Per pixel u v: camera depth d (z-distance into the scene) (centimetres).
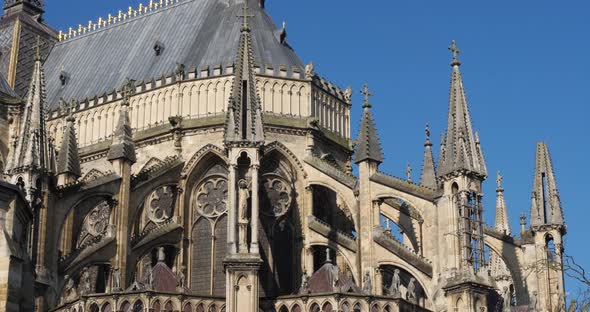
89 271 7319
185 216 7825
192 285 7712
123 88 8369
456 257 6769
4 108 8519
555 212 7781
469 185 6919
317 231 7775
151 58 8919
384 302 6750
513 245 7856
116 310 6544
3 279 4778
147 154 8119
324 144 8300
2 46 10050
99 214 8175
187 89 8112
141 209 7919
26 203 5200
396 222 8056
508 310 7181
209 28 8806
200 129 7969
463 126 7062
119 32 9662
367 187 7494
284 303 6825
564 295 7306
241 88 7081
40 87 7012
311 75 8244
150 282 6662
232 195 6800
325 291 6944
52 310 6675
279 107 8081
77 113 8625
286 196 7931
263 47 8444
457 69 7250
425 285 7019
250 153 6931
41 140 6869
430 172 8481
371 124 7669
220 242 7775
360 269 7375
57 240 6881
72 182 7425
